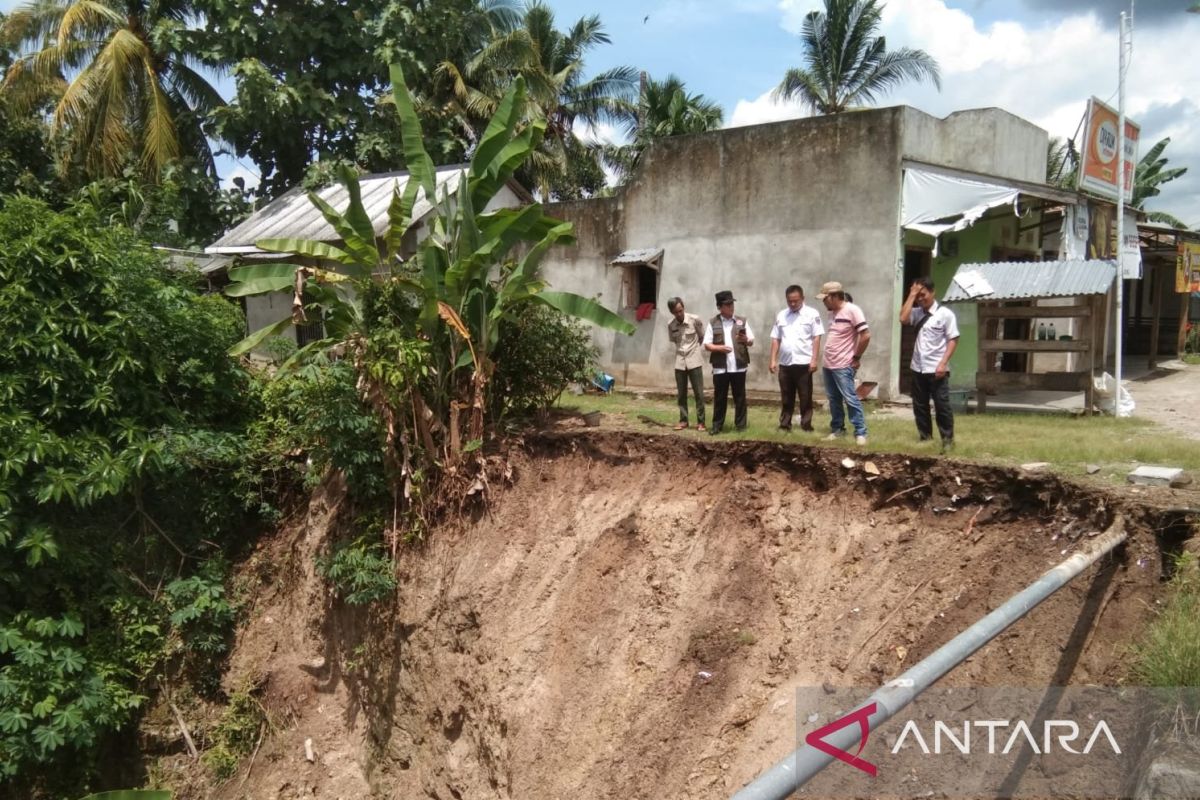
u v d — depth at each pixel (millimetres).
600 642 7008
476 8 20812
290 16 17781
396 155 18938
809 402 8617
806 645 5961
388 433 8523
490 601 7867
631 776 5980
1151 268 18156
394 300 8727
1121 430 8375
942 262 12117
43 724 7762
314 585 9469
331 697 9195
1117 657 4469
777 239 12164
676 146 13234
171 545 9805
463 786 7375
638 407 11391
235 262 15008
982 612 5332
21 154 16797
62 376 8656
